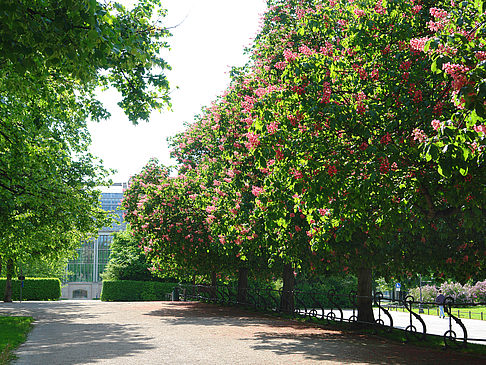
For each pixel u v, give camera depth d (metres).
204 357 9.30
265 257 21.81
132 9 9.34
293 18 15.97
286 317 20.06
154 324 16.41
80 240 28.58
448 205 10.40
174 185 25.19
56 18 6.18
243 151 15.85
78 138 24.08
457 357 9.92
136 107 10.93
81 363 8.54
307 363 8.73
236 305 27.36
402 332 14.58
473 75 5.22
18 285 48.62
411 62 9.04
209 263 26.45
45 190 18.52
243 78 17.30
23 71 6.57
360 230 13.38
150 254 28.39
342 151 8.98
